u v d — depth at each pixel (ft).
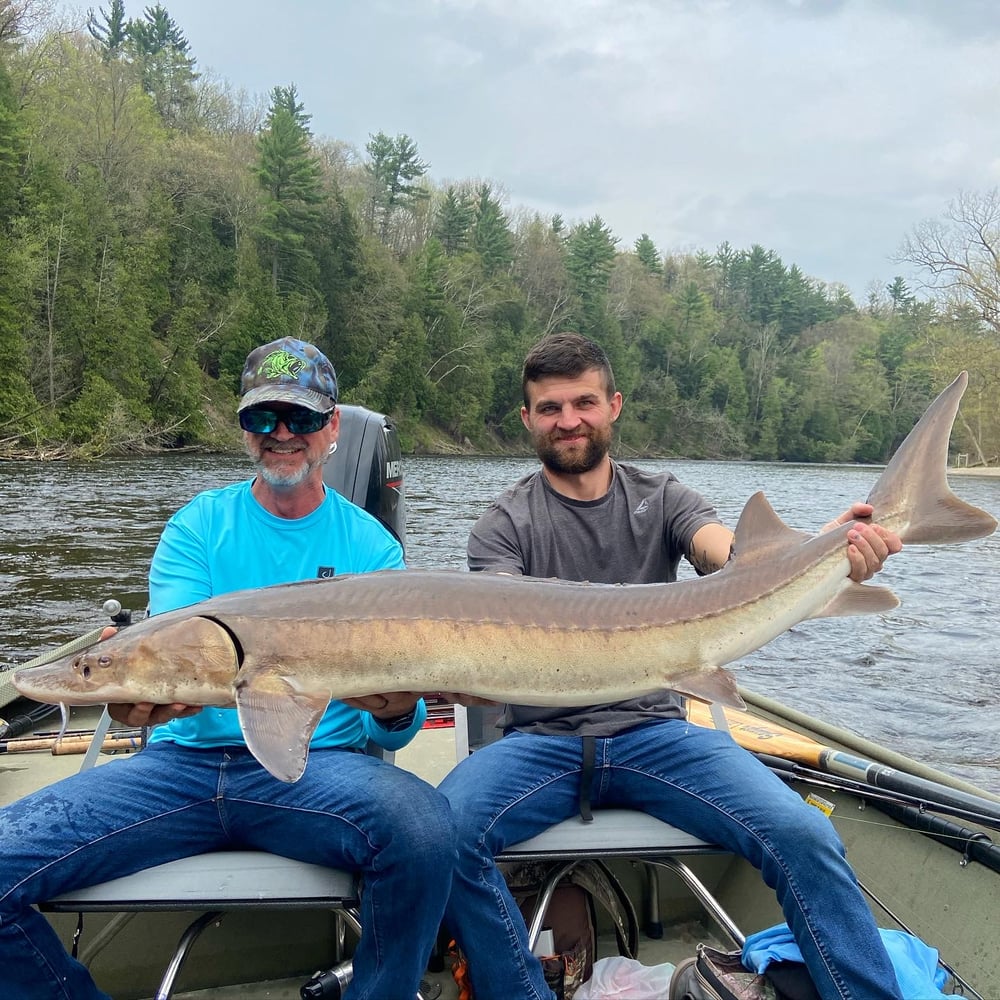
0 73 133.90
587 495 13.01
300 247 168.14
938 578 56.85
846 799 13.29
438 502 81.10
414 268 202.28
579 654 10.18
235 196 162.50
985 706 29.71
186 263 151.33
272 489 11.38
